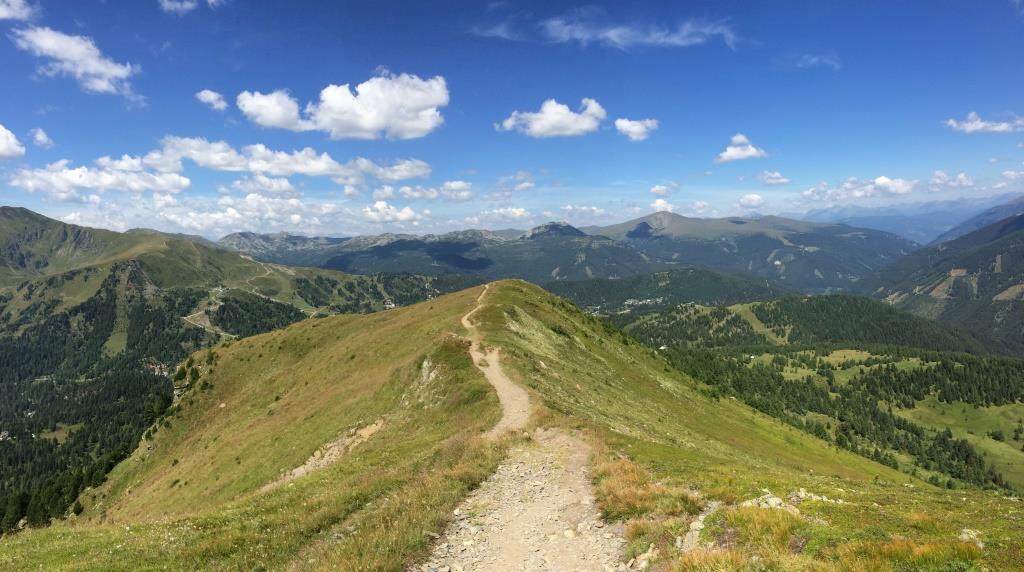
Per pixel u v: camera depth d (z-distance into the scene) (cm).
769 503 1644
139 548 1712
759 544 1311
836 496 1831
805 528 1355
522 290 13438
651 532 1577
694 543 1444
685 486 2022
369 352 9650
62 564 1620
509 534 1784
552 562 1545
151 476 9769
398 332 10031
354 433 5766
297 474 5500
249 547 1711
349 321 13000
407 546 1619
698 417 10150
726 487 1877
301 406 8412
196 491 6950
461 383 5525
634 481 2136
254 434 8038
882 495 2103
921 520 1383
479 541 1734
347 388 7944
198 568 1573
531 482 2427
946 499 2097
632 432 4934
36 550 1748
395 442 4684
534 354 7338
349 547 1598
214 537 1798
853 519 1431
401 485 2431
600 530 1745
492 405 4638
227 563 1589
